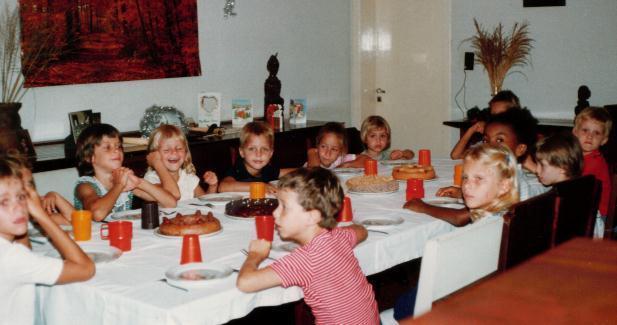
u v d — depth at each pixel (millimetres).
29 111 4094
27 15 3977
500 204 2301
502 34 5871
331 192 1929
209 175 3279
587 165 3340
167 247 2232
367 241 2268
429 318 737
